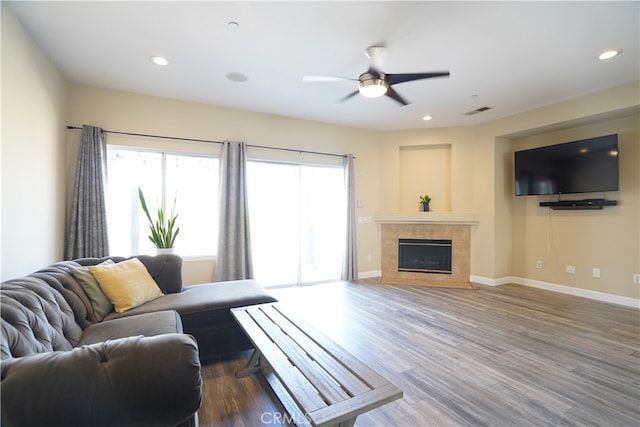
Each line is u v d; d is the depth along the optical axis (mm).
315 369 1450
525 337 2816
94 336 1759
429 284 4879
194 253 4199
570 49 2715
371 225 5484
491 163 4844
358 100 3979
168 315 2090
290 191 4891
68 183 3402
